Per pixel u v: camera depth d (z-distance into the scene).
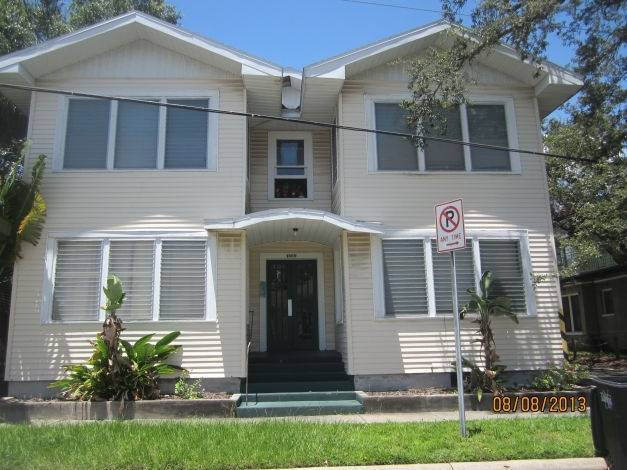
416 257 11.29
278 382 10.91
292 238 12.38
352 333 10.86
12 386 10.32
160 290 10.80
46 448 6.48
